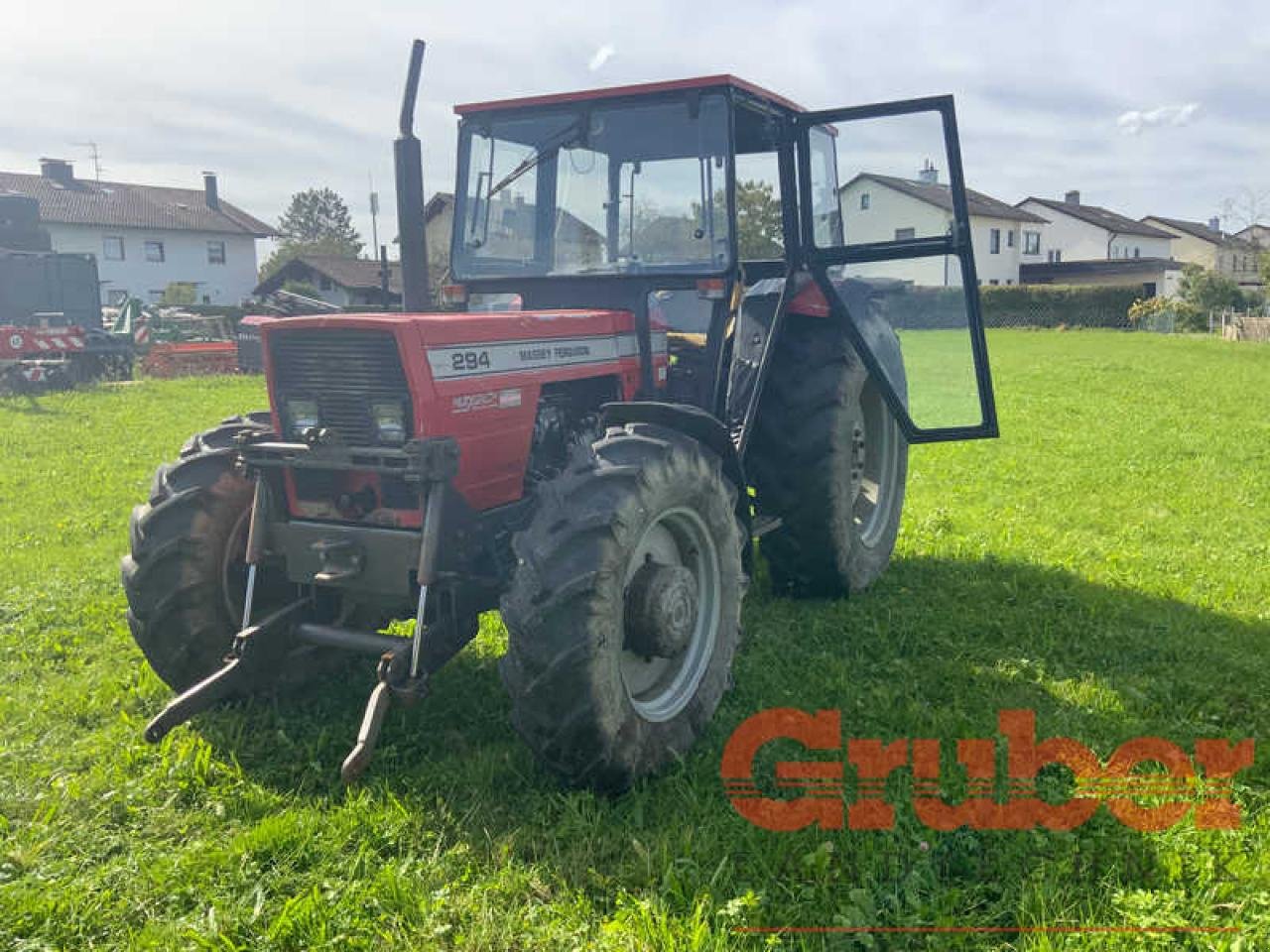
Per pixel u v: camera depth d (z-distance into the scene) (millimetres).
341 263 45625
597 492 3357
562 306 4730
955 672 4500
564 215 4688
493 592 3713
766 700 4238
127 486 9281
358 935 2711
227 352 22781
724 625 3996
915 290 4980
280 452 3627
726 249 4465
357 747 3217
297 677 4125
